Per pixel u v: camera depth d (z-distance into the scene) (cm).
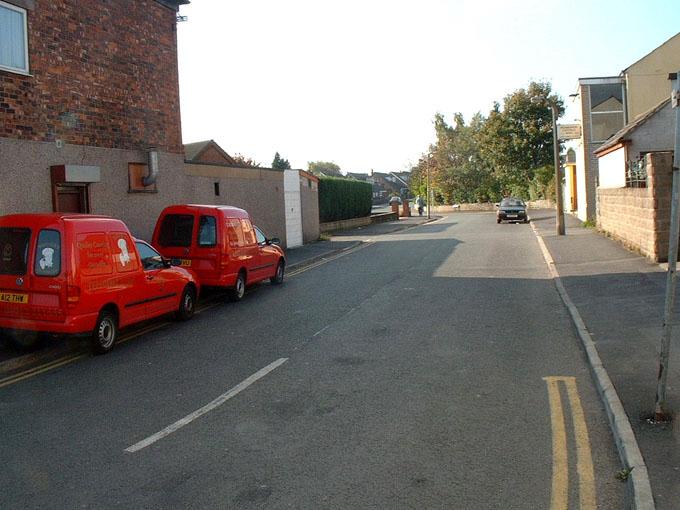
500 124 5919
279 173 2466
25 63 1198
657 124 2162
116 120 1436
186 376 775
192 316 1173
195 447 547
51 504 446
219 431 584
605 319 1013
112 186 1419
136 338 1005
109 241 927
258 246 1491
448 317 1116
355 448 539
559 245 2188
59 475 494
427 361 823
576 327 977
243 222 1429
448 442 549
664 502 419
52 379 775
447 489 460
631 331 922
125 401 681
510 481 472
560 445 540
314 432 578
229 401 673
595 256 1830
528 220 3956
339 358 846
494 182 7244
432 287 1481
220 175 1961
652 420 566
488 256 2122
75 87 1320
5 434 587
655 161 1541
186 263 1305
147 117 1542
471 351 871
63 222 860
